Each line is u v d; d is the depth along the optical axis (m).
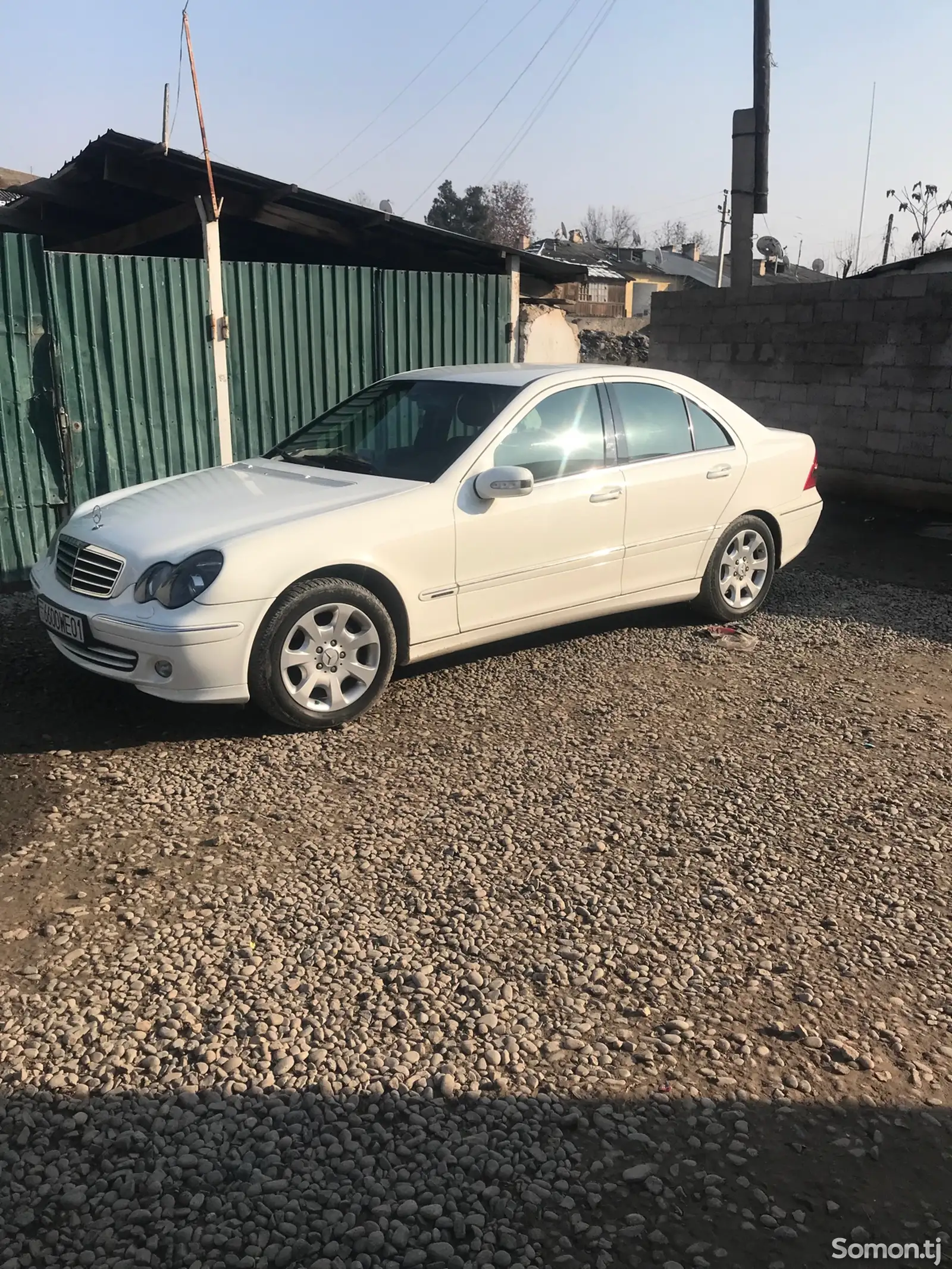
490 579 5.50
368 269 9.27
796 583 8.20
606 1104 2.71
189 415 8.41
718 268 42.41
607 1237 2.32
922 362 10.43
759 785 4.55
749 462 6.76
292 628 4.80
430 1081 2.77
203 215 8.24
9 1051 2.83
